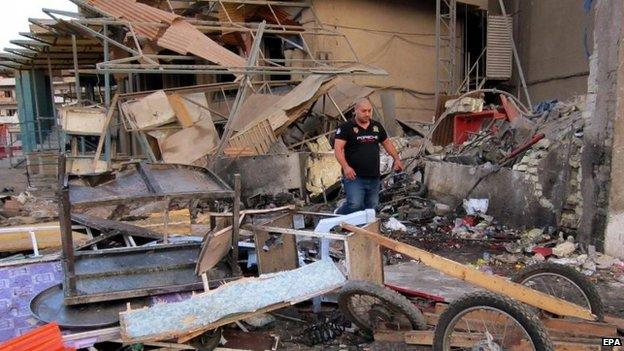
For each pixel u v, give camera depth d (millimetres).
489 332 3168
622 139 5477
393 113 12703
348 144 5996
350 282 3652
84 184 4062
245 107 10977
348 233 4035
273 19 14156
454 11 13805
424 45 15094
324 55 13477
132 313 3367
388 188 9086
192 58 10547
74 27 10555
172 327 3295
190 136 9648
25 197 9312
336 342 3918
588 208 5898
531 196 6891
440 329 3094
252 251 4574
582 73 11492
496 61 14516
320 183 9578
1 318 3689
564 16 12273
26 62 16422
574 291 3758
